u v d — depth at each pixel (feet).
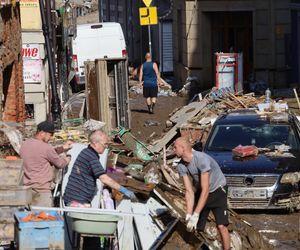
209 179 69.72
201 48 217.15
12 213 65.41
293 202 92.17
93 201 71.77
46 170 72.38
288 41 206.90
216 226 72.74
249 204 91.56
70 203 70.03
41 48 139.44
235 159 95.20
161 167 90.17
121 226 72.84
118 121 137.90
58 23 183.42
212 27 217.97
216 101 143.43
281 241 81.51
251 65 217.56
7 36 105.81
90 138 70.54
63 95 181.37
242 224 77.97
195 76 216.74
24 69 139.54
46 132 73.15
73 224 66.90
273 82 207.92
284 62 207.41
